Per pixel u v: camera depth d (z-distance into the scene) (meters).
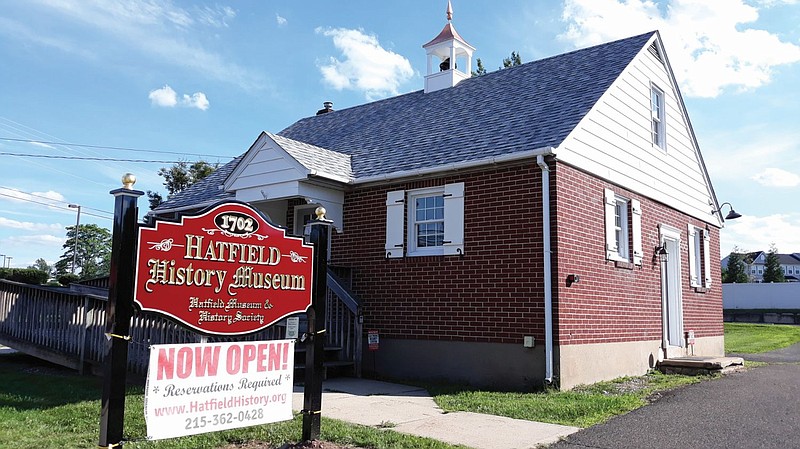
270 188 12.59
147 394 4.83
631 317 12.38
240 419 5.40
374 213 12.49
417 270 11.67
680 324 14.70
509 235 10.56
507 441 6.43
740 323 35.41
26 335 12.62
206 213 5.35
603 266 11.49
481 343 10.66
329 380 10.99
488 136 11.84
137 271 4.88
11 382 9.92
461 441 6.41
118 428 4.72
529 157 10.35
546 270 10.05
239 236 5.57
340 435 6.38
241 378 5.44
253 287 5.65
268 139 12.71
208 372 5.22
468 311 10.89
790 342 22.73
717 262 18.11
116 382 4.72
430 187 11.76
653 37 14.20
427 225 11.94
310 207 13.78
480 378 10.59
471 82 16.03
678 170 15.76
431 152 12.20
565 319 10.12
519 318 10.27
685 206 15.98
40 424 6.70
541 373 9.93
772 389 10.23
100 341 10.64
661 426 7.30
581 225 10.88
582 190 11.02
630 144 13.12
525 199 10.47
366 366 12.05
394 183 12.23
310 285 6.16
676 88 15.96
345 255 12.79
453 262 11.20
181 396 5.03
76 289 11.48
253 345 5.55
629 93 13.30
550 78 13.95
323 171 12.19
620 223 12.85
